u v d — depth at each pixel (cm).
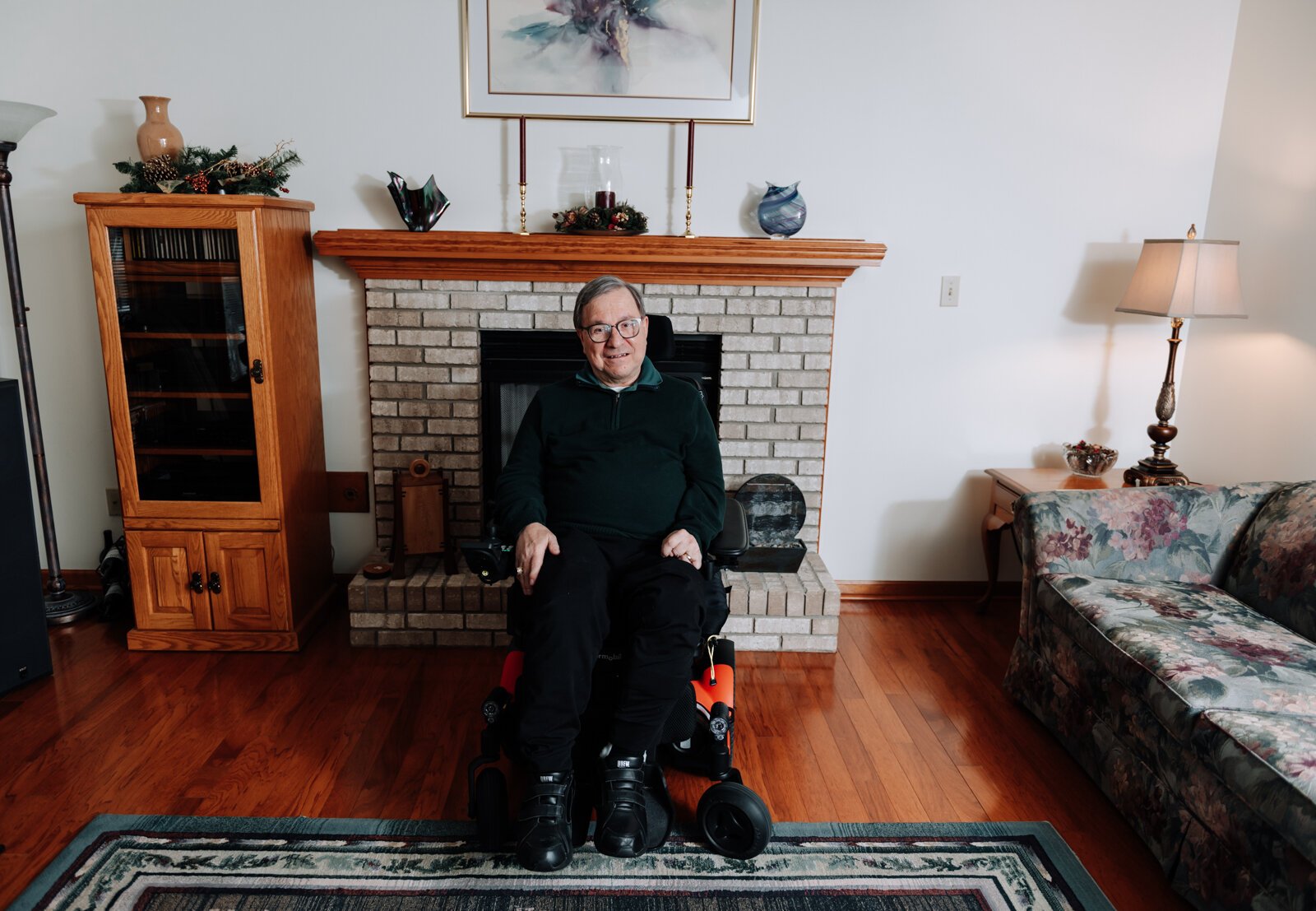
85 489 296
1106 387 298
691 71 268
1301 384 246
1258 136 262
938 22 268
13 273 259
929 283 287
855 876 170
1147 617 195
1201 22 271
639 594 170
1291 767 141
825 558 309
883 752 214
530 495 191
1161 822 171
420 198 260
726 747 190
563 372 284
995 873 171
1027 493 232
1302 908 135
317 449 281
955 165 278
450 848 176
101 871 166
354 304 280
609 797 158
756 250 262
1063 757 213
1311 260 241
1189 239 252
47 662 243
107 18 260
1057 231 285
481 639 266
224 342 245
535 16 262
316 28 262
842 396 295
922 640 279
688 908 161
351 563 300
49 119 267
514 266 268
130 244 239
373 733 217
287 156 269
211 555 255
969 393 296
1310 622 189
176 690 237
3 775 196
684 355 286
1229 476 278
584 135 271
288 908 159
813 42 268
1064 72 273
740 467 289
